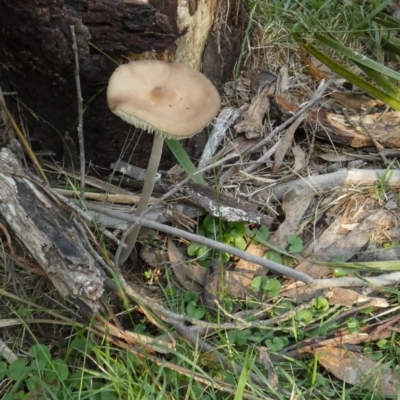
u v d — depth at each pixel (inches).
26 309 19.8
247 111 25.8
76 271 17.8
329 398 19.6
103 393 18.8
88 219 19.8
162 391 18.3
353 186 24.5
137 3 18.9
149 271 22.1
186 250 22.6
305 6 31.6
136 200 22.7
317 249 23.1
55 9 18.8
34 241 18.2
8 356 19.5
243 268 22.2
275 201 24.4
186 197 22.7
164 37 19.7
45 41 19.5
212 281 21.8
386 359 20.7
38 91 21.8
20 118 23.2
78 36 19.2
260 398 19.1
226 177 24.2
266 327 20.2
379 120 26.4
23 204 18.6
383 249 23.1
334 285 21.4
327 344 20.6
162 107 16.9
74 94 21.2
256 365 20.0
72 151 23.1
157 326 20.0
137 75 17.5
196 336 19.8
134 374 19.2
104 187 23.1
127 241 21.2
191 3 21.7
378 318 21.6
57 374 18.6
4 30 20.1
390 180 24.5
